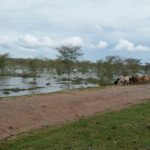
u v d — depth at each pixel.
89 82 61.56
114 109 16.64
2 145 9.91
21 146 9.58
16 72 89.56
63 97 21.09
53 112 15.62
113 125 11.69
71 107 17.25
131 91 26.69
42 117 14.38
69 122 13.15
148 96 23.17
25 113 15.10
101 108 17.22
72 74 85.38
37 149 9.16
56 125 12.73
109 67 70.19
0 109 15.82
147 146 9.30
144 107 16.27
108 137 10.15
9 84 54.31
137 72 77.44
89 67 89.81
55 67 86.56
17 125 12.77
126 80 39.38
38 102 18.45
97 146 9.25
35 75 79.75
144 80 40.59
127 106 17.52
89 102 19.27
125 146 9.29
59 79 71.12
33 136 10.80
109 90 27.02
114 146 9.28
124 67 74.50
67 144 9.45
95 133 10.61
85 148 9.05
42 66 91.56
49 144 9.52
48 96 21.31
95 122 12.46
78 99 20.39
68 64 72.25
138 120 12.65
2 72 82.56
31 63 87.75
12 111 15.45
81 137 10.16
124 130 10.94
